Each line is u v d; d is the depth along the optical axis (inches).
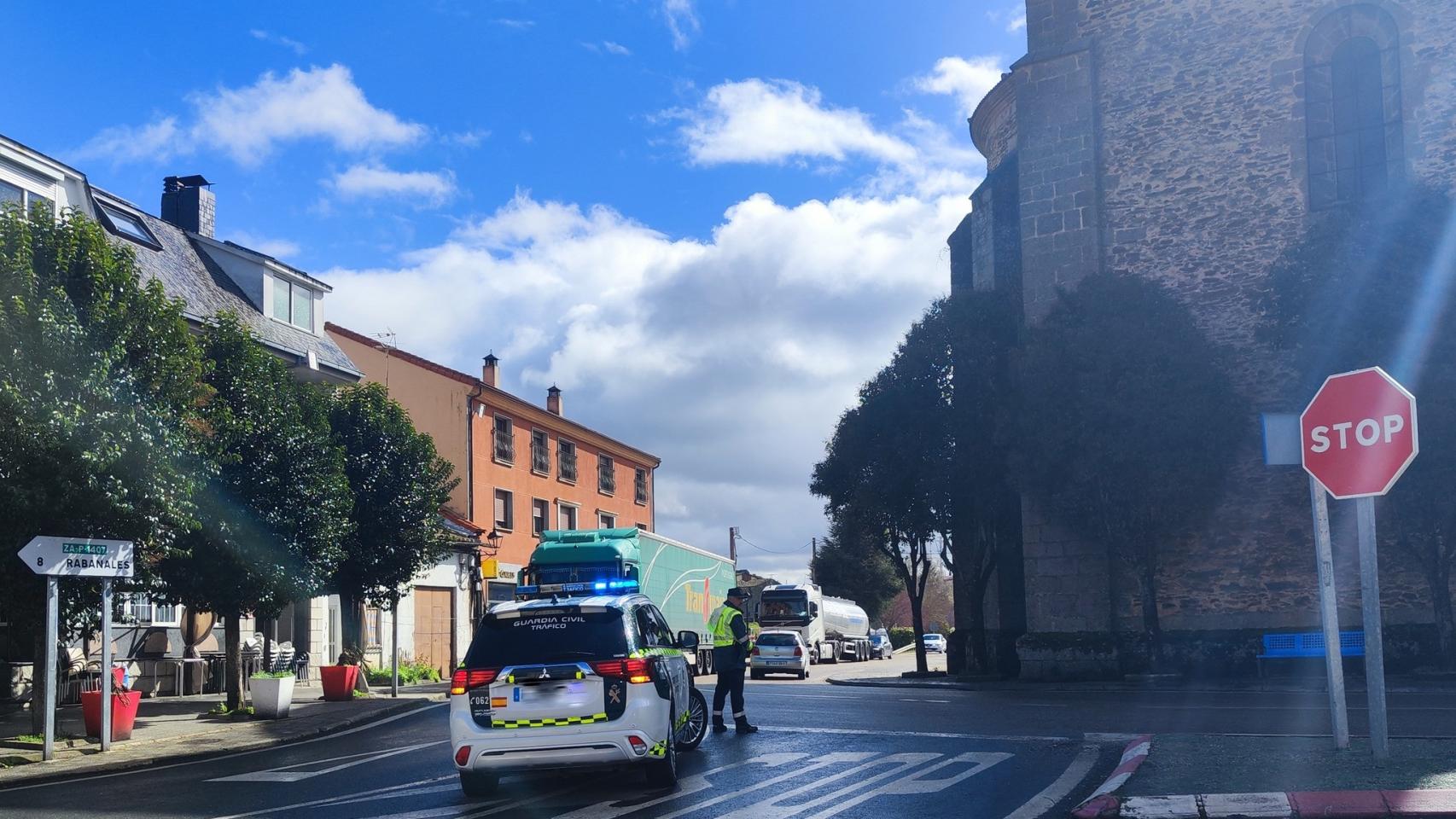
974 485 1119.0
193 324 981.2
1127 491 903.7
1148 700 727.7
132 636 901.8
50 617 540.4
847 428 1181.7
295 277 1174.3
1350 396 350.9
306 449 777.6
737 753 490.9
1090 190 1024.2
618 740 384.2
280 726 700.0
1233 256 970.1
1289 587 919.7
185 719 736.3
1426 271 827.4
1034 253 1039.6
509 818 347.6
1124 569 976.3
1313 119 964.6
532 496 1728.6
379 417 963.3
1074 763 432.1
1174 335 915.4
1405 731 493.0
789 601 1855.3
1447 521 825.5
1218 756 392.5
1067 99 1043.3
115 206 987.9
